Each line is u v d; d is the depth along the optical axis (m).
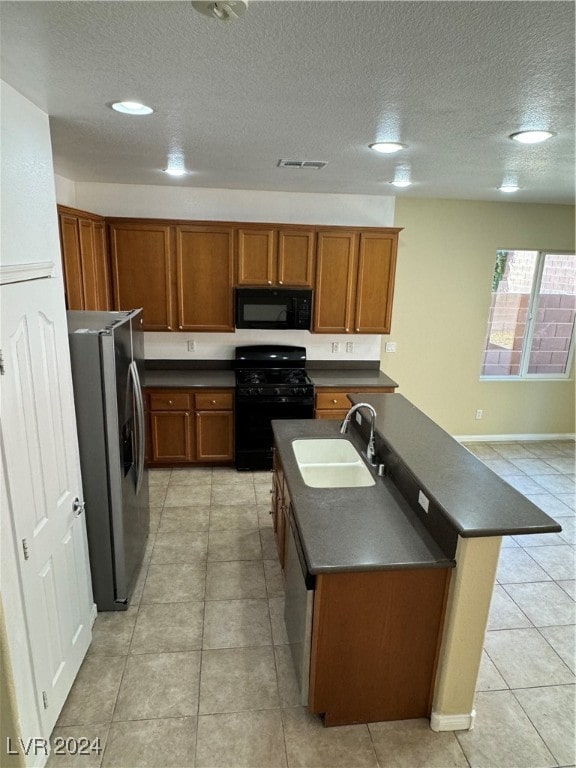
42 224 2.03
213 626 2.74
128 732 2.11
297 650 2.29
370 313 4.76
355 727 2.17
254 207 4.69
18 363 1.72
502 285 5.44
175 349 4.92
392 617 2.04
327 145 2.59
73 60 1.49
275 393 4.50
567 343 5.70
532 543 3.70
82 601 2.44
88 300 3.71
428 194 4.59
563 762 2.05
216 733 2.12
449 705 2.14
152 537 3.60
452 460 2.45
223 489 4.35
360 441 3.19
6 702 1.59
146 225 4.32
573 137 2.27
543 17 1.15
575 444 5.73
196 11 1.16
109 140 2.59
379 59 1.44
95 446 2.58
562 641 2.73
